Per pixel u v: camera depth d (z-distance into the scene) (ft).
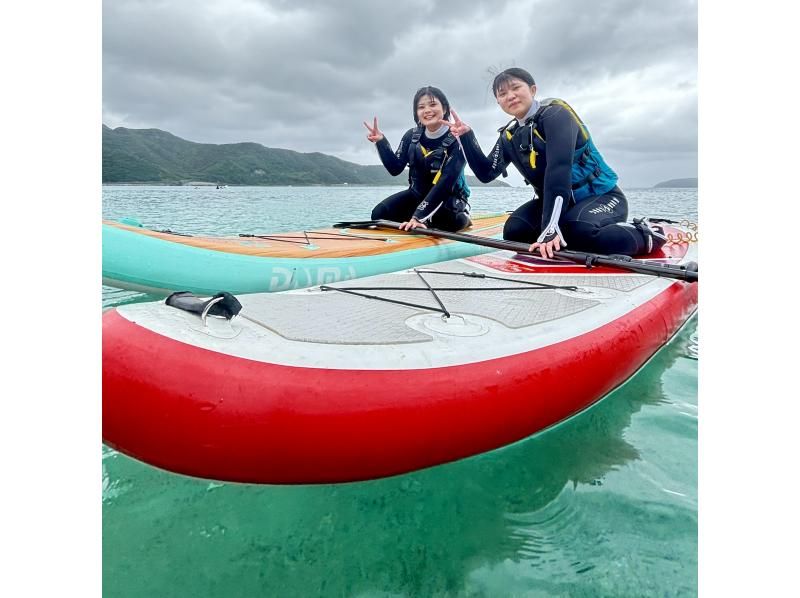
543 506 3.84
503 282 6.24
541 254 7.72
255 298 4.78
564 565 3.30
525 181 9.36
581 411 4.74
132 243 7.78
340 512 3.81
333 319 4.26
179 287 7.90
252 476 3.24
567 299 5.59
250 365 3.29
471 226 13.48
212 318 3.80
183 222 22.52
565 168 7.87
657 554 3.36
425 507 3.85
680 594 3.05
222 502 3.88
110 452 4.48
